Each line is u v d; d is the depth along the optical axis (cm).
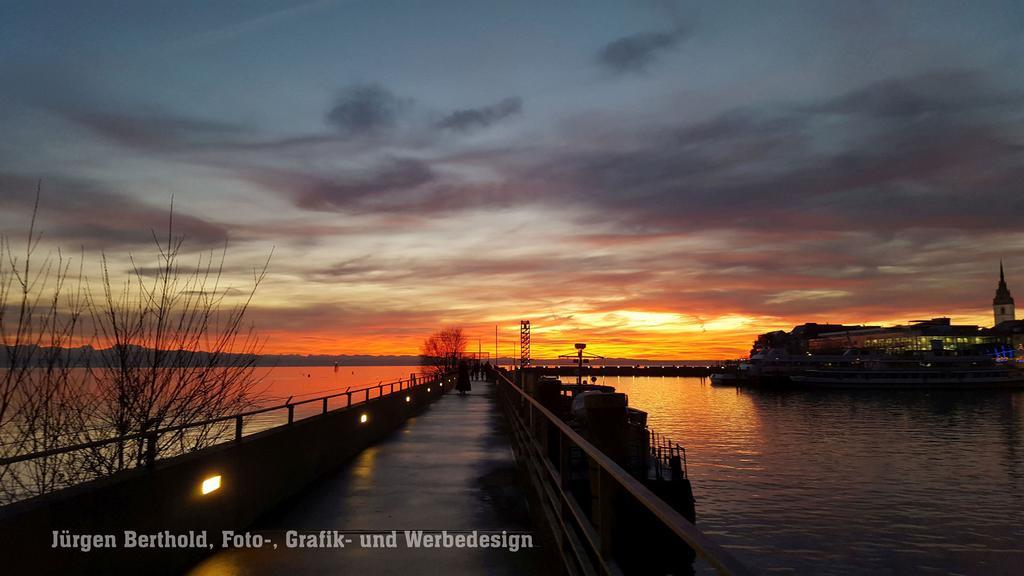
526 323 9156
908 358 17250
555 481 615
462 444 1617
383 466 1273
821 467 5500
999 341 19138
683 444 6888
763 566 2791
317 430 1150
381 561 671
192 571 634
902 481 4938
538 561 674
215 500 716
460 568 651
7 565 411
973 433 8262
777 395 15388
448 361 9981
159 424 737
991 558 2981
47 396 630
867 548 3086
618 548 1596
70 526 471
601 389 2452
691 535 213
